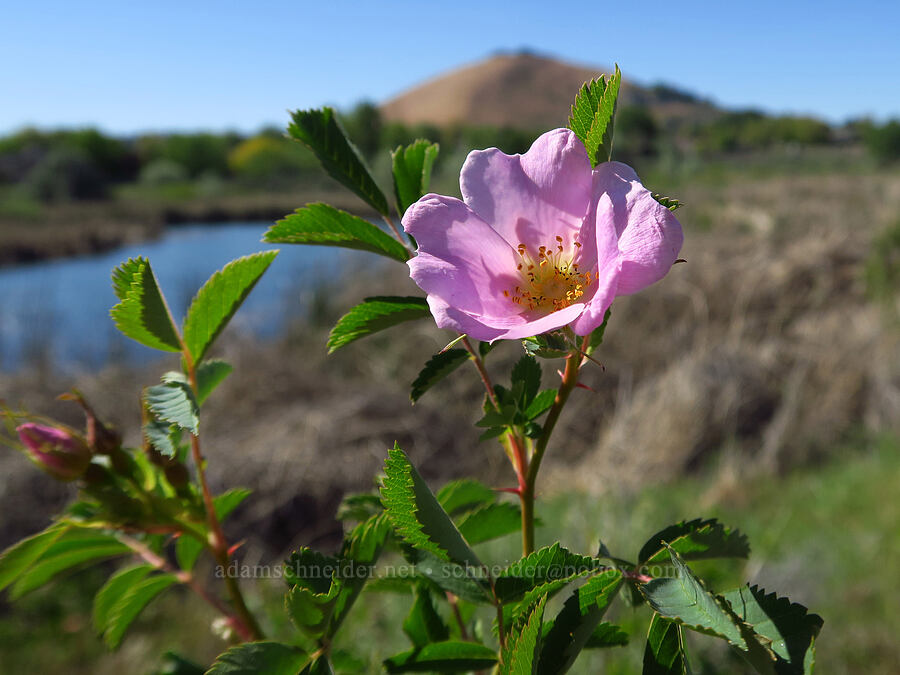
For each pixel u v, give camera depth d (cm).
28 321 891
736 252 938
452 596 105
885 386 602
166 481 96
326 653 78
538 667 72
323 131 99
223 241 2394
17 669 356
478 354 88
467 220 89
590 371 660
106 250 2147
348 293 831
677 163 2631
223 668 73
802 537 395
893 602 323
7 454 497
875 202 1414
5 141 5138
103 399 596
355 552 80
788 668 62
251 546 467
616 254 76
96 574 433
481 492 111
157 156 5284
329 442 530
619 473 524
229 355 666
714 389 579
